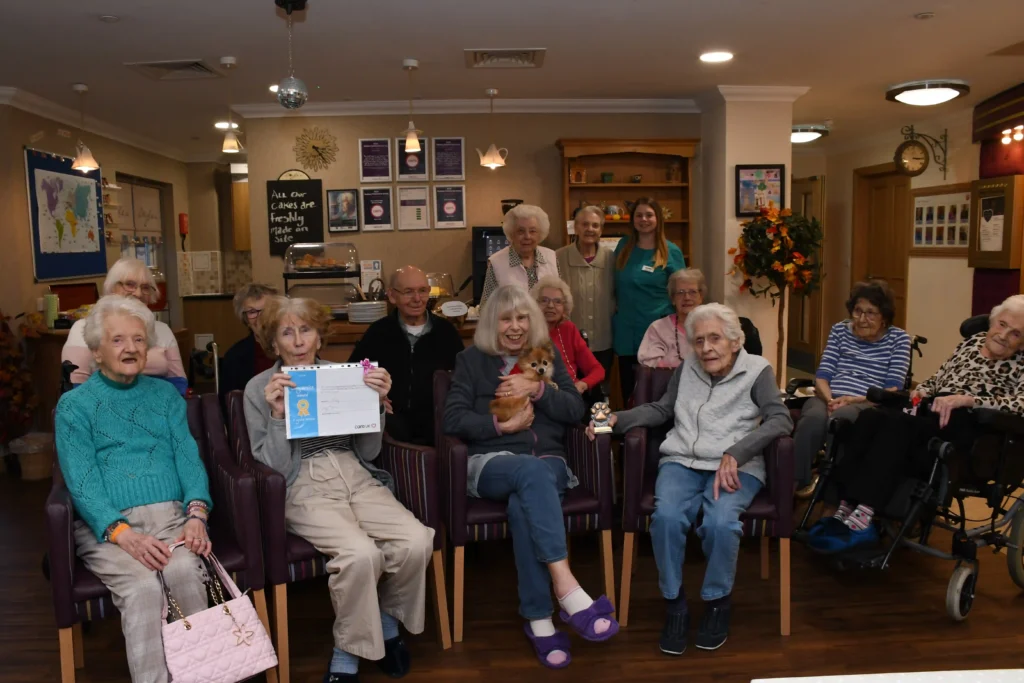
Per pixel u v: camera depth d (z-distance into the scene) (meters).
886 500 2.65
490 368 2.79
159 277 7.14
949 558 2.68
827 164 8.58
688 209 5.79
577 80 5.04
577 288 4.18
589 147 5.60
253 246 5.89
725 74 4.92
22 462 4.79
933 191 6.64
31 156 5.18
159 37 3.82
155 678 2.02
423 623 2.41
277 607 2.28
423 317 3.23
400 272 3.14
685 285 3.39
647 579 3.08
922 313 6.89
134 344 2.24
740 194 5.54
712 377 2.77
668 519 2.51
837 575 3.08
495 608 2.85
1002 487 2.75
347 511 2.40
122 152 6.82
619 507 3.51
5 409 4.89
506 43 4.07
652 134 5.91
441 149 5.86
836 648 2.51
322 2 3.33
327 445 2.51
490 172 5.90
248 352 3.30
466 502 2.54
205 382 7.68
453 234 5.95
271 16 3.52
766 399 2.66
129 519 2.19
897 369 3.40
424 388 3.14
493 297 2.76
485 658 2.50
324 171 5.84
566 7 3.47
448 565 3.26
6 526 3.90
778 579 3.05
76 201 5.84
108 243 6.51
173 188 8.04
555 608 2.88
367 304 4.61
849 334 3.58
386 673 2.41
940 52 4.38
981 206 5.83
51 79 4.68
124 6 3.33
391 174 5.86
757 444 2.56
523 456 2.57
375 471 2.62
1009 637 2.57
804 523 2.85
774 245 5.07
